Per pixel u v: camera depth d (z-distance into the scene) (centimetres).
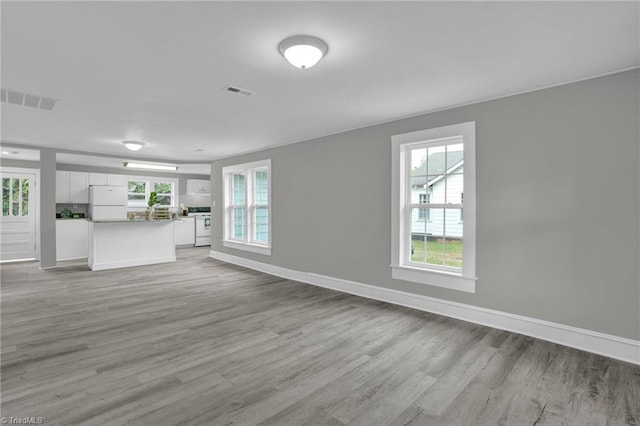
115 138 505
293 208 523
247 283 494
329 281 464
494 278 312
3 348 263
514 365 239
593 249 261
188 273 565
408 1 167
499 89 291
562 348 266
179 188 949
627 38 202
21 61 238
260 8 173
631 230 245
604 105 256
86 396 197
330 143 463
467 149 328
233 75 263
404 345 273
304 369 233
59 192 733
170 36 203
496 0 165
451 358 250
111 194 775
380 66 245
